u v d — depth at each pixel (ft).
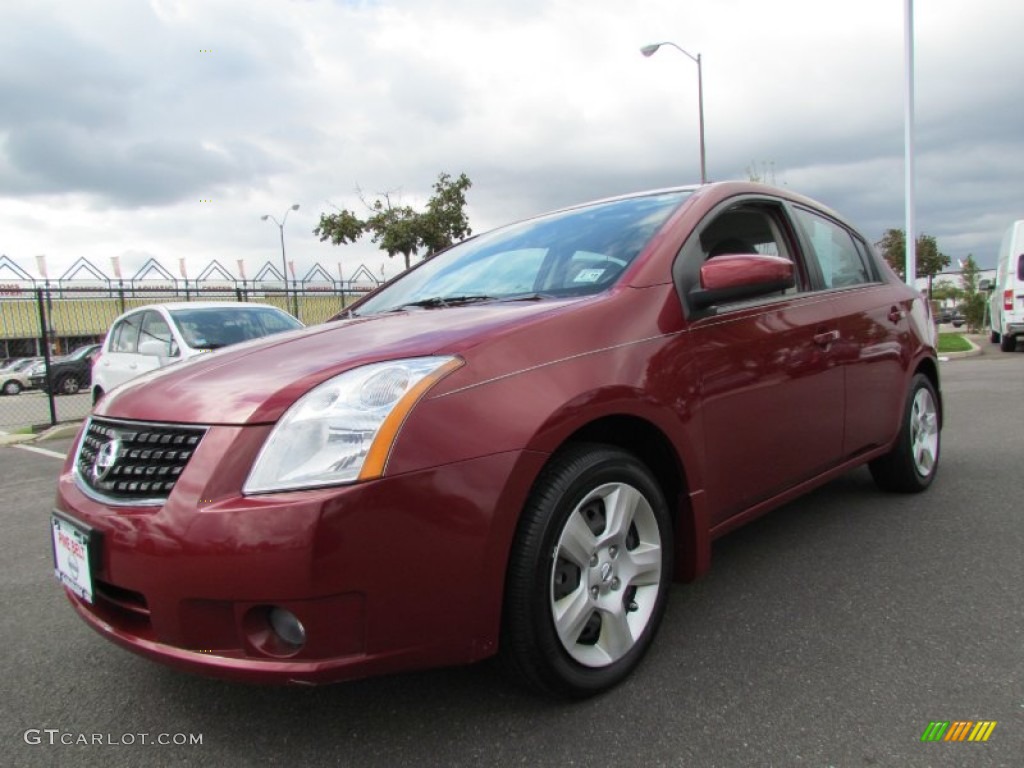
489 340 6.81
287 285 64.85
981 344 64.28
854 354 11.26
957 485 14.39
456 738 6.60
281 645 5.87
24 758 6.64
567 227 10.35
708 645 8.15
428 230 61.00
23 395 70.08
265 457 5.96
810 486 10.58
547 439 6.56
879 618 8.64
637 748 6.34
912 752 6.12
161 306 26.27
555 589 6.78
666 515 7.91
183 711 7.35
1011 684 7.09
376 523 5.77
